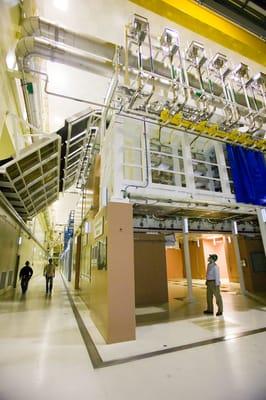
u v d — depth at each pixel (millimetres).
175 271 16266
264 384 2287
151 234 8297
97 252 5008
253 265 9602
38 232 20047
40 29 4594
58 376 2537
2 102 4551
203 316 5371
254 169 6145
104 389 2264
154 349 3312
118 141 4711
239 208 5930
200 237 14383
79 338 3854
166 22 5484
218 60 5242
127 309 3824
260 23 5344
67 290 10914
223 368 2652
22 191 8516
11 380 2461
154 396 2131
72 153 9367
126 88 4277
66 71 7496
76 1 5391
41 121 8219
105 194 4746
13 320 5070
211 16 5316
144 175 4809
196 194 5238
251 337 3764
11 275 10570
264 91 5926
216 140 5715
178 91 4727
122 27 5906
